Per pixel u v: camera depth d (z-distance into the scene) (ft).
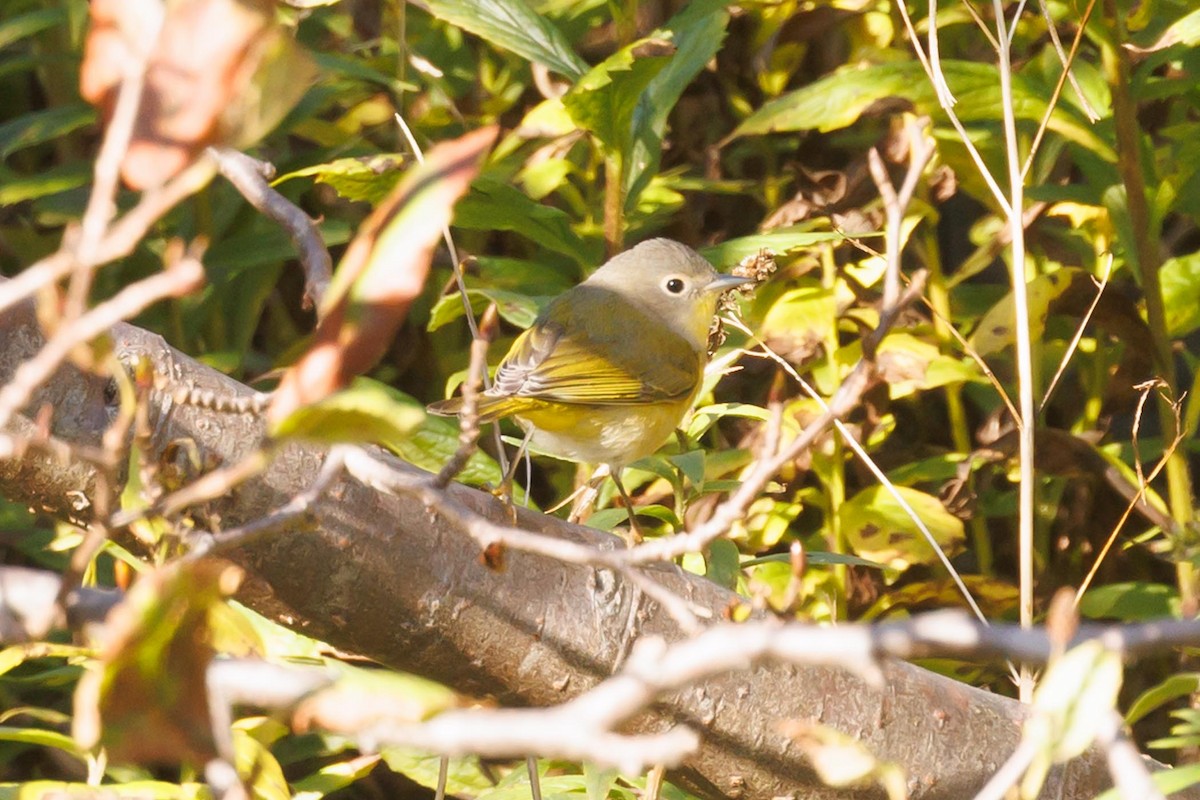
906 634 8.85
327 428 8.80
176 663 8.80
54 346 8.29
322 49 36.06
